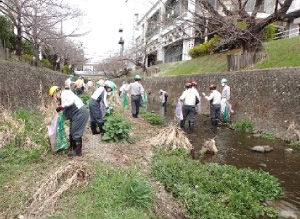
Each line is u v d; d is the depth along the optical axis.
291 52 12.01
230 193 4.33
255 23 12.44
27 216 3.25
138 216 3.34
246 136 8.75
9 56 12.76
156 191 4.34
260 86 10.38
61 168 4.30
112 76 51.06
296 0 20.02
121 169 4.76
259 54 12.96
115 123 6.88
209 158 6.40
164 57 38.12
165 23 12.97
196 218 3.78
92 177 4.30
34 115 8.77
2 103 8.30
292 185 4.86
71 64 35.88
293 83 8.88
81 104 5.29
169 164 5.42
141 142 7.18
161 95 18.66
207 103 14.14
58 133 5.37
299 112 8.31
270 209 3.95
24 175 4.30
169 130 7.29
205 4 11.25
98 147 6.16
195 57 23.94
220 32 12.29
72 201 3.61
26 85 10.92
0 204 3.44
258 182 4.78
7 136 5.52
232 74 12.52
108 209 3.40
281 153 6.86
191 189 4.47
